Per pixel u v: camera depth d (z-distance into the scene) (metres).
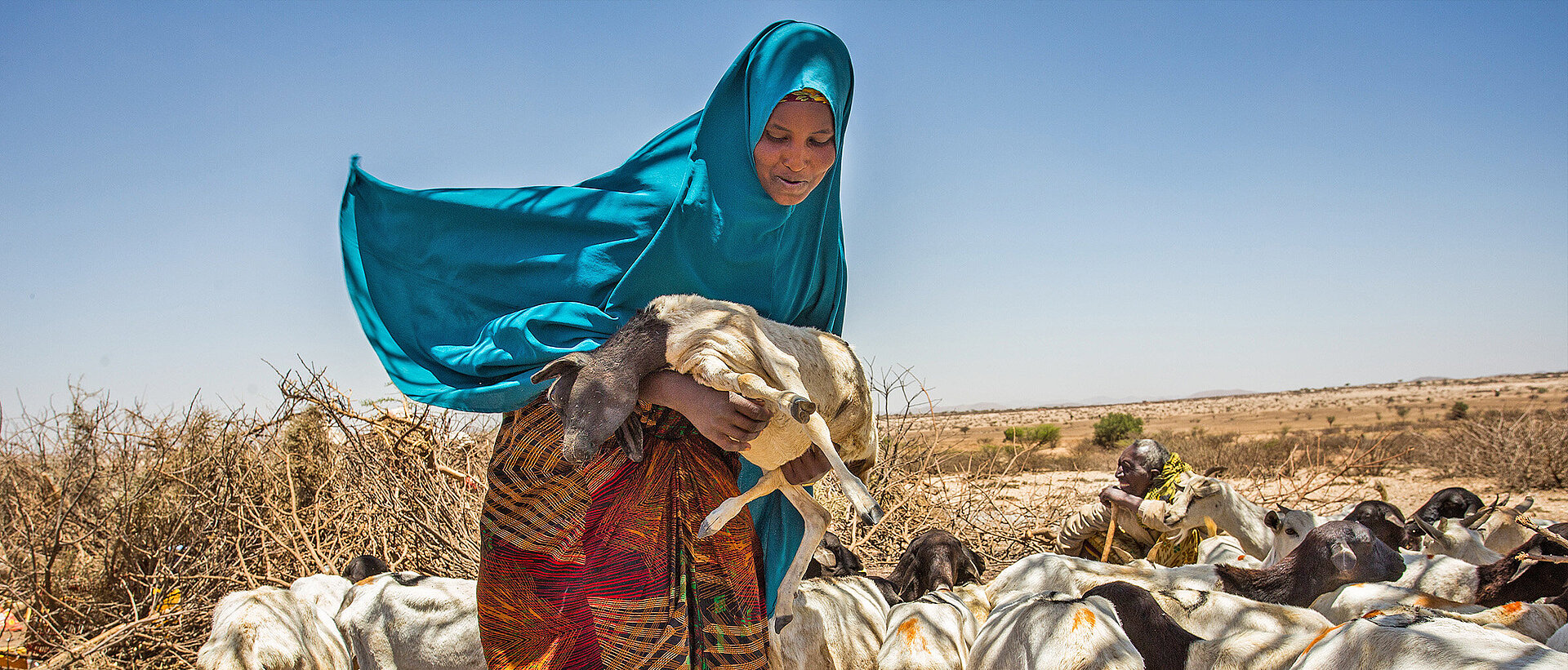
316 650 5.20
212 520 8.19
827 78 4.00
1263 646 4.50
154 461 8.86
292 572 7.99
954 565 6.41
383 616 5.51
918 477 9.17
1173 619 5.03
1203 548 7.49
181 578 7.73
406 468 8.09
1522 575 5.50
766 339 3.55
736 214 4.13
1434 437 24.75
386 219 4.33
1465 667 3.33
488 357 3.87
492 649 3.85
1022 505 10.41
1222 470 8.14
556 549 3.84
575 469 3.83
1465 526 7.79
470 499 8.05
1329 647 3.93
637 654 3.80
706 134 4.20
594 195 4.18
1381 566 5.38
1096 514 8.29
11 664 6.96
